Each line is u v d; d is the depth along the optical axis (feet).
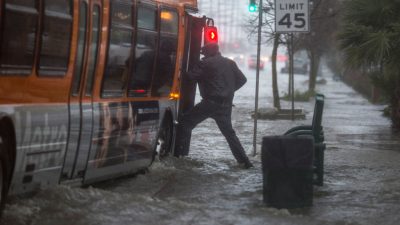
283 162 57.82
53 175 54.03
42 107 51.13
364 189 67.72
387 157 89.45
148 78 70.08
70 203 53.52
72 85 55.21
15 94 47.67
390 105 138.72
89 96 58.39
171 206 56.13
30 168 50.47
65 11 53.47
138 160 69.21
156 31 71.72
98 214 51.98
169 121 78.59
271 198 58.34
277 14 88.07
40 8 49.80
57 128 53.26
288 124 134.31
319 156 66.59
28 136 49.44
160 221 51.70
